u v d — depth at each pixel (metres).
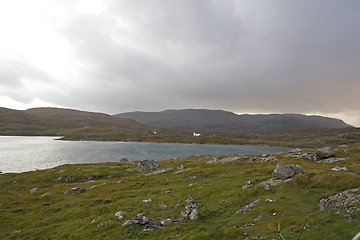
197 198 38.19
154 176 65.50
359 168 39.78
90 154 159.75
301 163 62.44
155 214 33.38
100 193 51.84
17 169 106.06
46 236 29.45
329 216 20.69
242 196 35.06
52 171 82.75
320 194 28.31
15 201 48.50
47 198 49.91
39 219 36.53
